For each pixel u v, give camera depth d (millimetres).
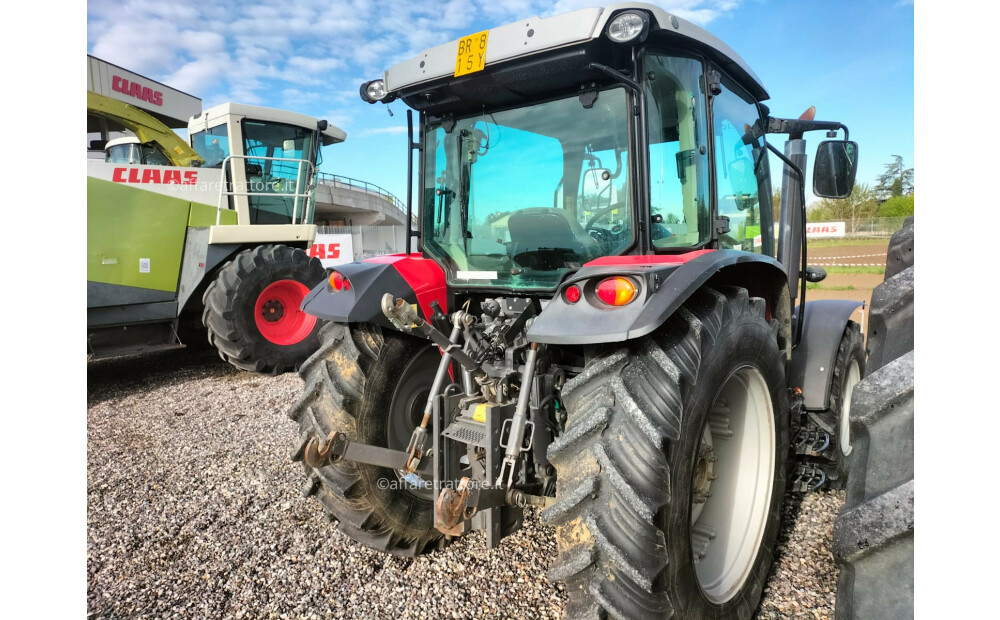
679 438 1666
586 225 2238
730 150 2682
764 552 2199
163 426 4449
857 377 3422
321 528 2850
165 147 6527
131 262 5574
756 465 2258
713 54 2363
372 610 2207
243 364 5887
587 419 1666
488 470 1906
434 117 2660
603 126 2174
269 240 6270
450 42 2221
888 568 1306
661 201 2191
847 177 2938
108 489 3330
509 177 2438
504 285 2455
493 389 2066
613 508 1596
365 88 2508
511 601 2221
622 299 1678
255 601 2295
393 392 2430
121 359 7102
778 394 2285
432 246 2701
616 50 2037
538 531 2713
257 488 3314
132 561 2596
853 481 1433
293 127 6762
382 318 2338
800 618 2086
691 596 1758
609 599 1558
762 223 3090
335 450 2098
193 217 6012
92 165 5605
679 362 1716
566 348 2273
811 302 3260
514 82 2207
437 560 2518
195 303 6238
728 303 1947
